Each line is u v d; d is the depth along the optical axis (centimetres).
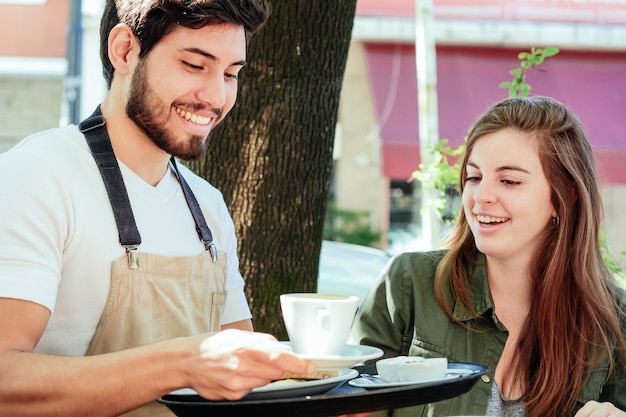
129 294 192
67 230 186
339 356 175
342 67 325
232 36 190
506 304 249
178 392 181
